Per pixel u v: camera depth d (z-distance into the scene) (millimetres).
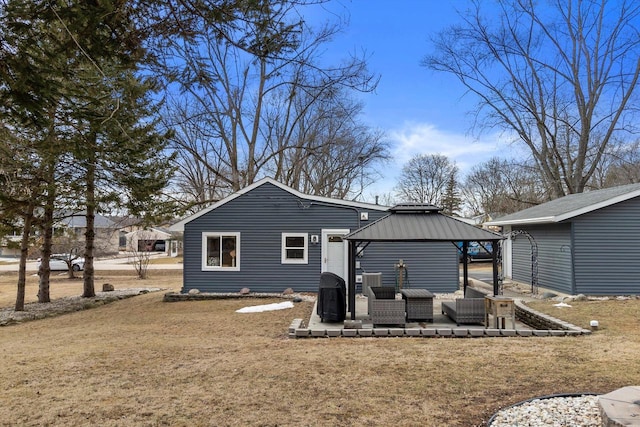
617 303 11352
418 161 53594
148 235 42781
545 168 26344
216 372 5805
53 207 13992
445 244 15102
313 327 9180
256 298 14672
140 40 5047
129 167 13062
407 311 9602
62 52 4762
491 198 47250
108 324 10930
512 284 17203
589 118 24891
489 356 6387
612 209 12906
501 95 26188
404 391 4922
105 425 4145
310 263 15484
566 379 5191
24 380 5684
